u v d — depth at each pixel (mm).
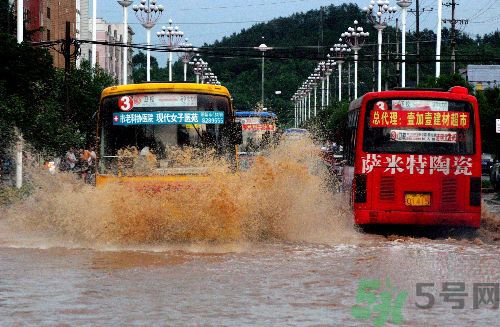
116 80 72250
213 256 20469
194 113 25219
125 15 76125
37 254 20828
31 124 44250
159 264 18922
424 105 26406
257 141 48125
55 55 96625
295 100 195500
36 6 88500
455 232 27500
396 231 27750
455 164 26250
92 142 26922
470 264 19047
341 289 15453
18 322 12484
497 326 12375
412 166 26234
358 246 22891
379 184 26297
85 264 18891
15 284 15930
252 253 21125
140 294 14859
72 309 13484
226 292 15094
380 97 26469
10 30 66875
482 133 62156
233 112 25688
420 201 26234
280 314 13102
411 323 12523
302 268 18250
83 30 126500
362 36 93188
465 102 26359
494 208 43219
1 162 45031
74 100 56969
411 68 162125
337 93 187500
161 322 12500
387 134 26406
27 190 35156
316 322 12516
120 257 20234
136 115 25250
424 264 18953
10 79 44562
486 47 170375
